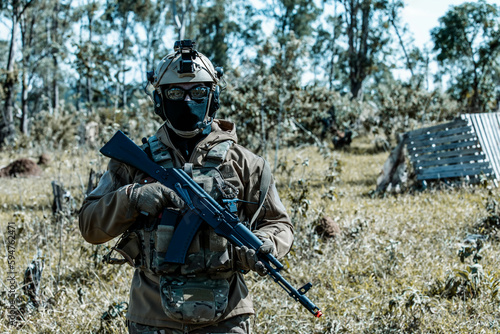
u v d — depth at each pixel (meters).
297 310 4.53
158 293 2.56
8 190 11.62
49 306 4.75
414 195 9.45
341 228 6.90
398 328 4.24
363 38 32.62
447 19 28.47
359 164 14.53
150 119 13.35
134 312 2.61
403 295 4.49
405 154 10.05
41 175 14.22
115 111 8.99
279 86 12.28
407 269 5.45
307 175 11.65
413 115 18.27
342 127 21.19
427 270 5.43
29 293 4.75
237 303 2.60
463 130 9.59
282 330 4.16
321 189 9.91
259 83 12.57
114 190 2.68
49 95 46.81
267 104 13.38
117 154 2.65
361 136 21.80
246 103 13.46
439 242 6.38
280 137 13.41
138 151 2.64
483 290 4.79
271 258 2.46
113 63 11.14
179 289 2.47
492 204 6.99
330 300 4.76
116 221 2.54
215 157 2.63
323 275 5.40
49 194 10.55
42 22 41.00
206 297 2.47
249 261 2.42
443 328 4.18
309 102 15.91
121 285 5.20
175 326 2.51
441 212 7.75
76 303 4.82
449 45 28.34
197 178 2.59
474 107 24.50
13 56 30.62
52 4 38.09
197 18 46.03
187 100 2.61
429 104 18.55
